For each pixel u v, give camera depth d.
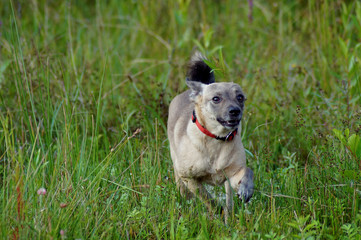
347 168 8.52
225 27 17.53
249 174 8.20
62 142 8.77
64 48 14.80
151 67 14.56
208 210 8.73
